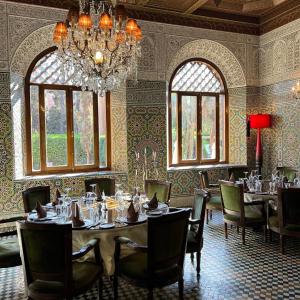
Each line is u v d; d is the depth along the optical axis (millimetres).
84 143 6168
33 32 5309
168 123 6754
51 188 5508
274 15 6465
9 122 5191
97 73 3521
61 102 6012
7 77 5156
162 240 2545
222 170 6785
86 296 3066
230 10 6453
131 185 6027
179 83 6863
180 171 6430
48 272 2389
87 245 2648
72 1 5488
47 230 2314
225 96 7215
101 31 3361
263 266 3654
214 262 3785
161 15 6105
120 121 6074
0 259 2922
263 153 6988
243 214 4246
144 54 6020
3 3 5109
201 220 3326
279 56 6445
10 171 5238
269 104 6762
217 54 6879
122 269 2748
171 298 2990
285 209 3908
